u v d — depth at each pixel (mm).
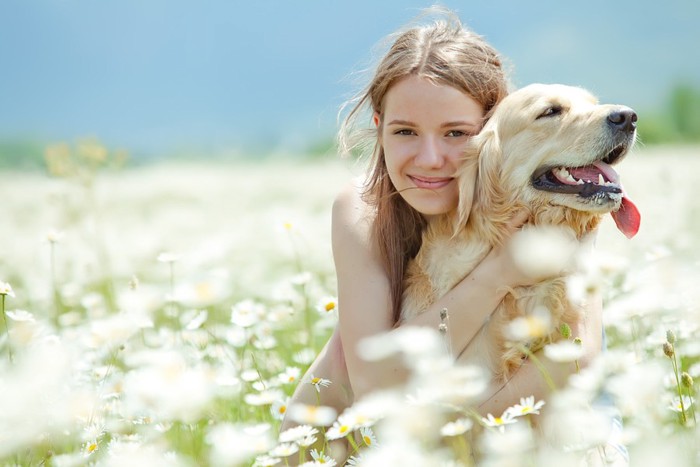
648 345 3846
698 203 7883
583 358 3381
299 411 2756
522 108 3617
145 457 2570
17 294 6297
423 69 3527
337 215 3867
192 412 2896
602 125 3521
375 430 3254
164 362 2477
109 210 11820
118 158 7727
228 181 16484
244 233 8562
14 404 2488
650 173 10867
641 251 5855
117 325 3479
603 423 2428
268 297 5719
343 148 4164
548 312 3336
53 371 2580
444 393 2344
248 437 2602
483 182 3531
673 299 3621
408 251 3910
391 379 3295
